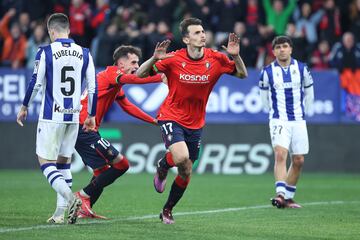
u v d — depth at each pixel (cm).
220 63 2417
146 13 5478
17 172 4672
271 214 2809
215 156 4822
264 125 4819
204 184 4109
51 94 2377
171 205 2488
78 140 2631
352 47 4947
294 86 3158
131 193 3572
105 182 2598
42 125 2384
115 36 4962
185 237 2170
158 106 4750
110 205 3055
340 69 4941
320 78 4838
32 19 5419
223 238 2173
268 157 4809
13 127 4816
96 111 2548
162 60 2391
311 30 5347
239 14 5328
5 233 2203
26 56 5125
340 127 4847
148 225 2417
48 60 2359
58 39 2394
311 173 4825
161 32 4962
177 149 2359
